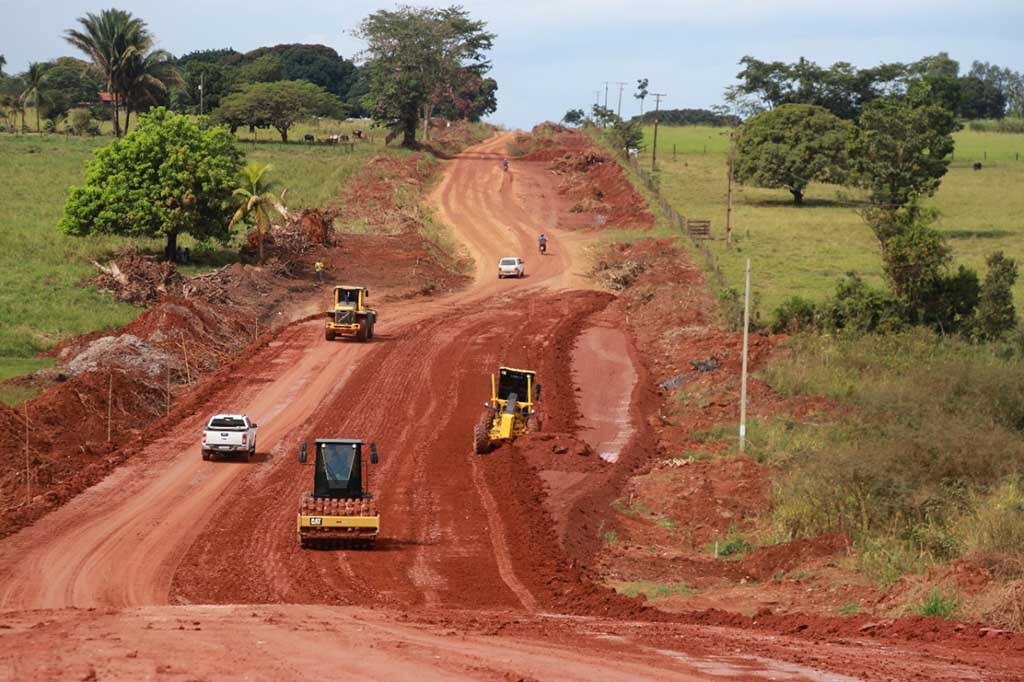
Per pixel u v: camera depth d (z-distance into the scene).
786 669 29.66
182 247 164.75
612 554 63.50
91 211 150.88
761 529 69.94
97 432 89.69
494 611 46.78
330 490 61.88
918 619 40.94
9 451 78.81
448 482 78.69
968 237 197.38
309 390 107.12
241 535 64.81
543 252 194.88
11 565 57.38
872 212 136.88
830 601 50.12
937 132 198.12
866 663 31.45
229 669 27.84
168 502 72.62
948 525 61.84
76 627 36.19
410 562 59.12
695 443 91.94
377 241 189.50
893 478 66.56
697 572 59.81
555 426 95.25
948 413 89.38
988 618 42.66
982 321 125.00
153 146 154.12
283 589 53.09
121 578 55.12
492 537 64.94
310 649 31.33
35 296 131.12
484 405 102.75
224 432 83.56
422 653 30.80
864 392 96.94
